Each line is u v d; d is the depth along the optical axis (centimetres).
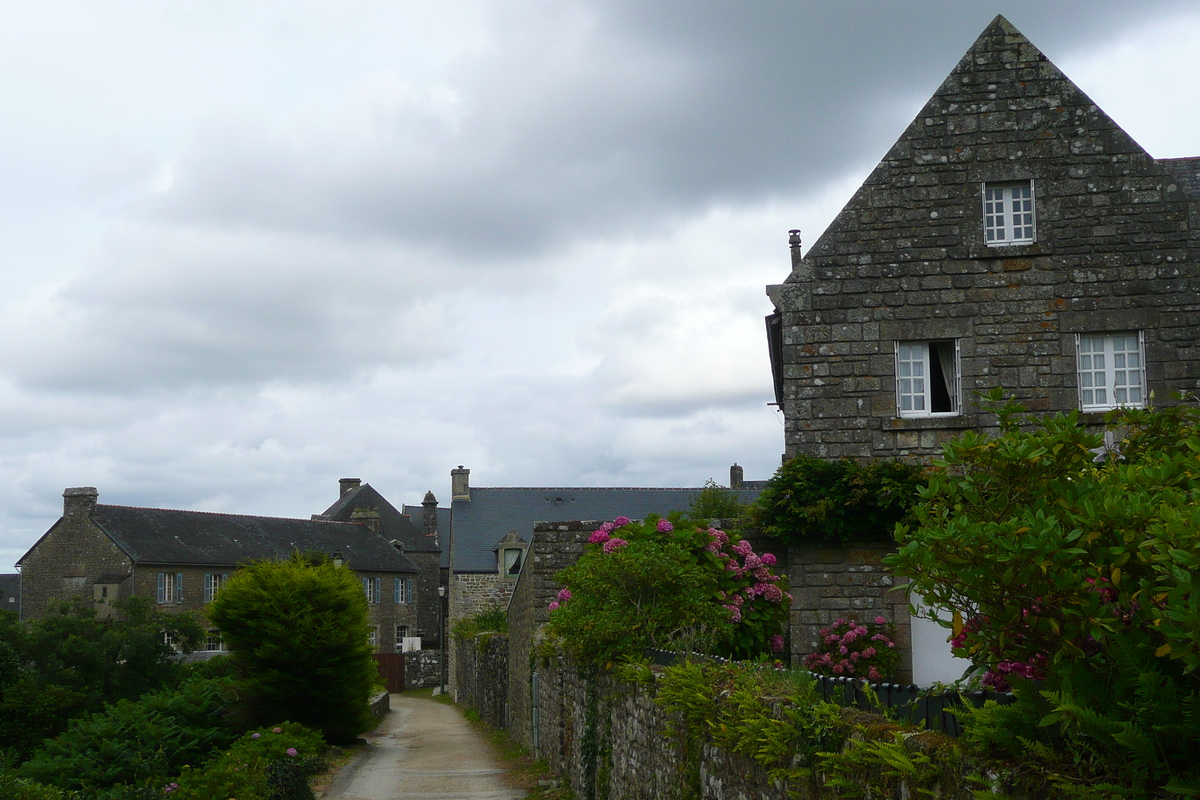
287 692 2166
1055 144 1366
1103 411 1301
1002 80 1388
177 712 2033
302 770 1466
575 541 1936
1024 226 1378
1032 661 400
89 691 2322
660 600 1105
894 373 1359
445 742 2436
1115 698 334
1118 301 1329
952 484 450
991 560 375
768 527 1338
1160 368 1311
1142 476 393
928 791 405
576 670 1316
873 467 1299
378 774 1778
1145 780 309
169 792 1373
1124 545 349
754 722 580
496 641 2825
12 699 2095
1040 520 372
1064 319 1336
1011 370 1337
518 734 2236
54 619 2431
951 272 1365
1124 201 1345
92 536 4641
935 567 396
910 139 1395
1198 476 391
